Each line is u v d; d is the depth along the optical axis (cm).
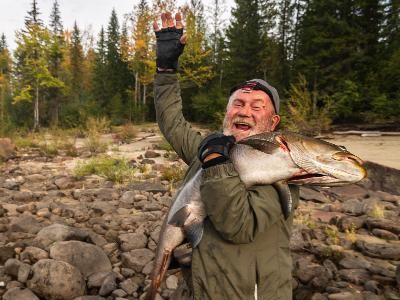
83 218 572
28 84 3844
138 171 1034
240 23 3838
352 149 1174
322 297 330
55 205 627
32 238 474
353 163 158
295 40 3616
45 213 586
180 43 224
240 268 165
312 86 2750
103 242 461
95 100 4934
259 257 167
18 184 841
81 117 3897
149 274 382
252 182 163
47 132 2414
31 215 589
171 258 194
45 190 812
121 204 659
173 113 229
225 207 152
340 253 421
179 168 979
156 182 872
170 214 186
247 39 3656
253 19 3788
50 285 329
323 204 666
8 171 1060
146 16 3453
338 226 530
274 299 169
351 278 364
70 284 335
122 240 454
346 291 338
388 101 2105
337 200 684
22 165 1195
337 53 2562
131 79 5147
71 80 5284
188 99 3866
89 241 457
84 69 6331
